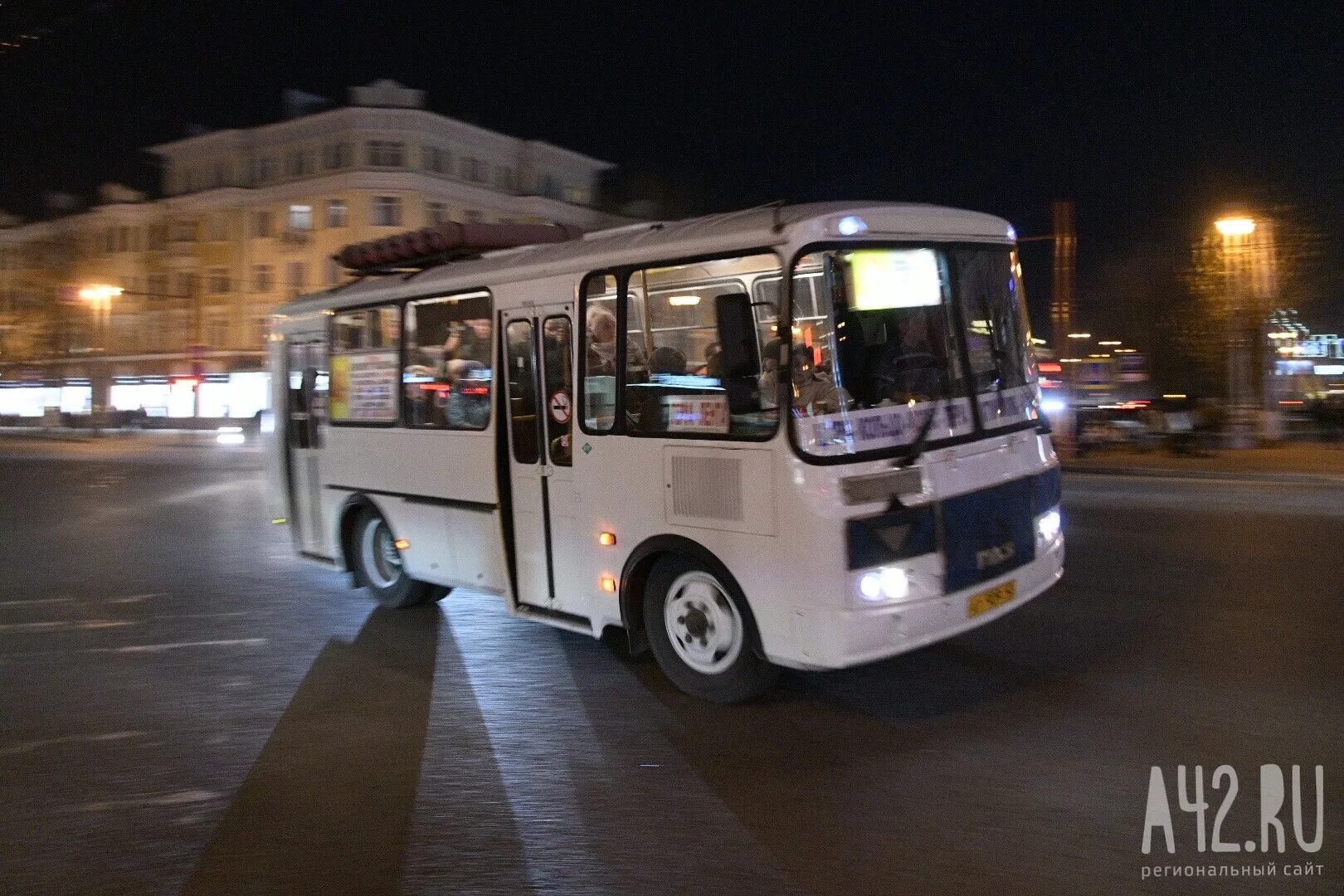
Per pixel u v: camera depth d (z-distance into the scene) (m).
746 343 5.21
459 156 52.09
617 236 6.24
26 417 57.75
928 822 4.21
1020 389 6.09
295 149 52.12
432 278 7.53
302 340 9.16
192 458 31.11
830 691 5.95
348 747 5.30
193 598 9.26
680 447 5.58
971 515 5.43
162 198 55.31
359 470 8.41
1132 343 32.00
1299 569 9.09
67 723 5.78
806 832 4.16
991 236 6.04
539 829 4.26
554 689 6.21
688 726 5.47
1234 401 25.27
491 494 6.96
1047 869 3.79
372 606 8.76
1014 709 5.55
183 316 54.16
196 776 4.95
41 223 59.41
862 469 5.03
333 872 3.91
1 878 3.92
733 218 5.43
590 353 6.16
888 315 5.35
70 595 9.53
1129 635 6.95
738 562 5.31
